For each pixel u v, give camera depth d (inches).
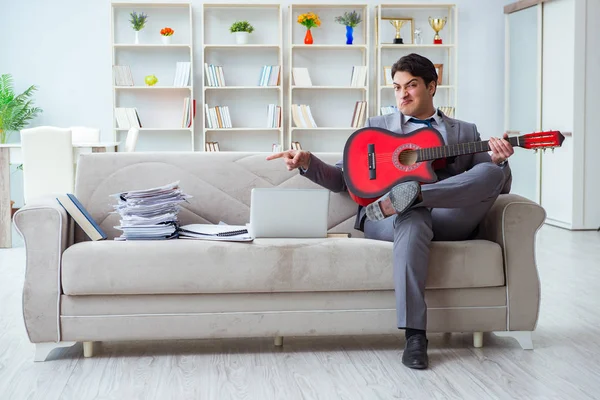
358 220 115.6
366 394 88.6
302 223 108.3
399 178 109.0
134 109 290.4
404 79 113.9
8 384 93.0
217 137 304.3
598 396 87.7
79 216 107.1
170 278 99.3
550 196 263.7
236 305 101.8
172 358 104.3
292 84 297.0
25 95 294.5
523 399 86.7
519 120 290.5
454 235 109.0
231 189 119.8
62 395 89.0
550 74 263.1
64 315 100.6
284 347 109.8
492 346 109.2
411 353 98.6
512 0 307.0
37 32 294.4
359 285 102.0
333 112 308.2
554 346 109.3
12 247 217.8
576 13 245.1
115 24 298.5
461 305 104.3
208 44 294.8
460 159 112.5
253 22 304.0
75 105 297.6
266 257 100.2
